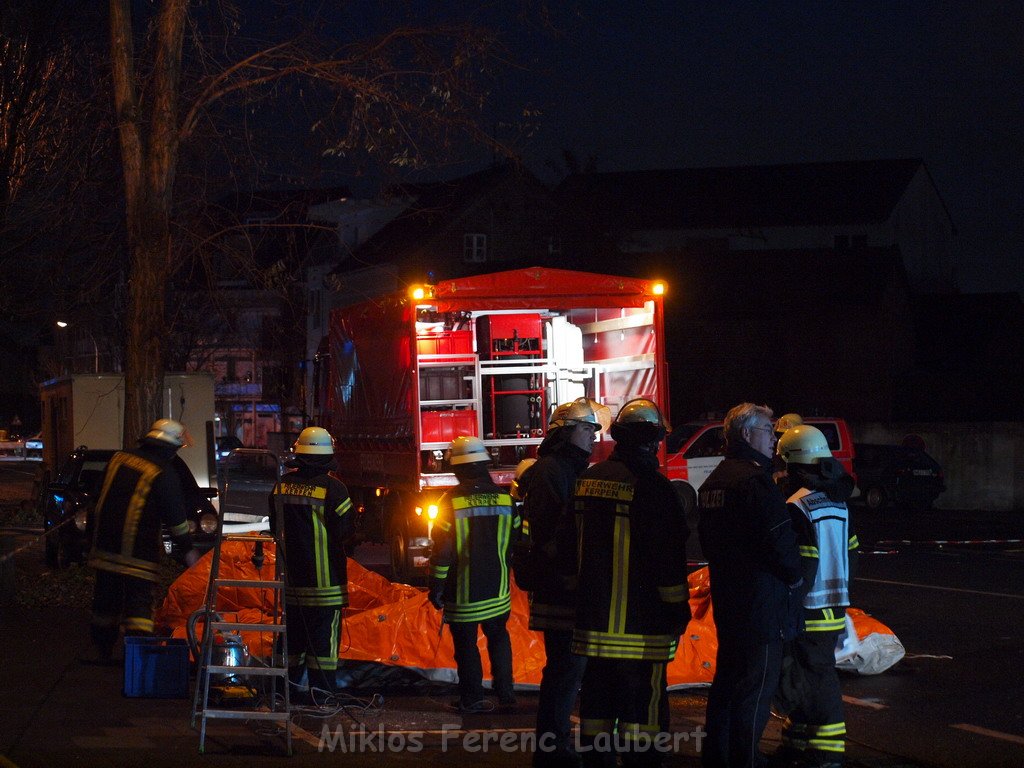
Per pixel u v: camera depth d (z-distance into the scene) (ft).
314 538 27.58
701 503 21.58
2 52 56.13
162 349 46.32
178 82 45.78
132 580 30.78
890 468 98.58
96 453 58.80
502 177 170.40
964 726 26.94
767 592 20.76
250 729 25.45
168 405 65.26
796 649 22.45
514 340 51.44
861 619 32.19
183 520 31.07
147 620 30.78
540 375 53.26
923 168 227.20
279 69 43.60
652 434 20.67
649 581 20.25
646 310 52.26
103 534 31.12
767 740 25.44
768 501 20.47
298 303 58.65
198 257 48.19
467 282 50.65
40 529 73.41
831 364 163.22
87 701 27.27
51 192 58.75
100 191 59.88
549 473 23.07
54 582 43.57
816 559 21.47
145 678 27.66
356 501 60.75
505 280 51.01
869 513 97.04
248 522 51.52
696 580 32.50
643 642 20.25
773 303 166.81
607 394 54.34
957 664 33.78
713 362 163.02
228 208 48.32
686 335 163.32
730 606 20.95
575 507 20.98
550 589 22.36
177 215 47.85
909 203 221.25
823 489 22.72
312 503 27.58
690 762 23.43
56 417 74.84
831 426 81.10
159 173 45.78
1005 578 53.16
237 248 48.24
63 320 63.87
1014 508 100.99
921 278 226.58
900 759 24.21
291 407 154.92
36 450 230.07
